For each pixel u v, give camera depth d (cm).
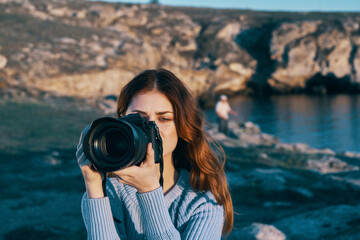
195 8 7319
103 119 138
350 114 3728
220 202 178
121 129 137
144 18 5778
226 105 2002
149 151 145
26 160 1249
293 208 802
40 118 1984
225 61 5522
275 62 5612
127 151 137
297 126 3169
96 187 160
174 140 172
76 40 4381
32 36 4172
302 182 1027
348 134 2809
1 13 4709
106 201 159
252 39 5859
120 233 173
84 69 3725
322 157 1644
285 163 1455
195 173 178
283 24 5806
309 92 5703
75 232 705
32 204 864
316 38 5616
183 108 169
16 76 3284
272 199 893
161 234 150
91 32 4816
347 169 1468
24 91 2897
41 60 3644
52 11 5291
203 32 5831
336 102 4647
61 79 3475
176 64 5353
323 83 5681
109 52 4397
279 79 5588
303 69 5575
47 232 700
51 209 843
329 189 940
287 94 5647
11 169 1152
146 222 152
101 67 3869
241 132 2109
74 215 809
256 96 5484
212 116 3494
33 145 1466
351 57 5569
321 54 5547
